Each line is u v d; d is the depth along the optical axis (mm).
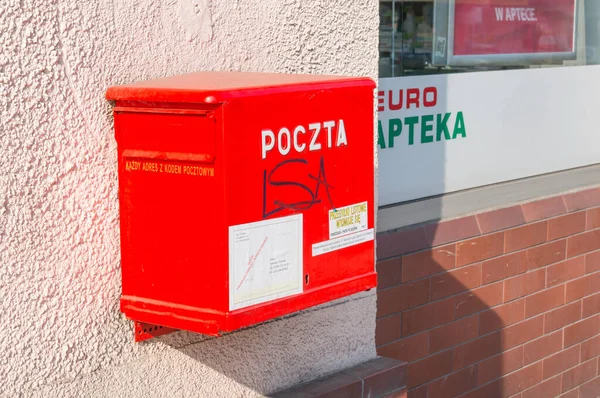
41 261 2166
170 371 2514
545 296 4762
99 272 2297
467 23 4504
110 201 2305
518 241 4535
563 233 4828
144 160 2160
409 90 4223
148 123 2139
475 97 4598
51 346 2207
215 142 2016
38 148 2131
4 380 2113
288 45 2811
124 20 2289
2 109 2047
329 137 2271
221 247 2041
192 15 2480
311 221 2240
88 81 2219
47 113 2141
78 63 2191
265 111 2082
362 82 2359
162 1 2389
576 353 5047
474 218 4305
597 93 5391
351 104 2326
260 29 2705
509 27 4754
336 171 2305
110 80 2270
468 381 4336
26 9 2070
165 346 2488
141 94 2109
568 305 4934
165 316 2178
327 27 2939
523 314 4633
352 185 2359
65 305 2227
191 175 2074
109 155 2287
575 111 5242
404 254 3920
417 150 4297
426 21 4289
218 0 2557
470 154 4609
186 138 2068
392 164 4168
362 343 3227
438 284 4109
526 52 4883
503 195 4672
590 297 5090
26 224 2125
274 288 2154
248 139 2049
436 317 4121
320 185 2258
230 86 2066
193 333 2564
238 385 2736
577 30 5207
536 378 4777
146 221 2188
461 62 4500
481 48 4602
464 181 4594
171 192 2121
